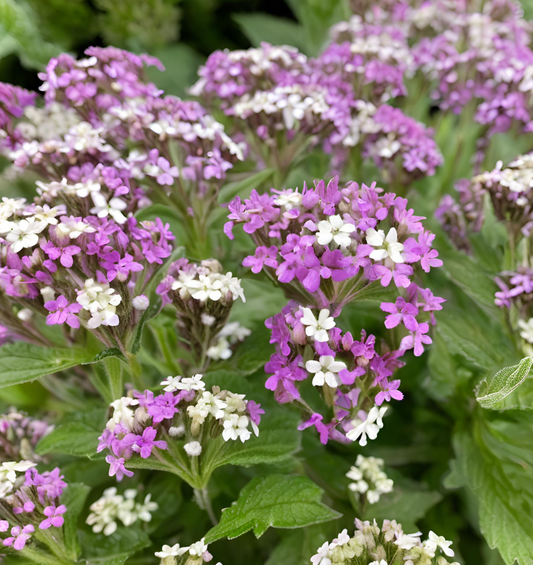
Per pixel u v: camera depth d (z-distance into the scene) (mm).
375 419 344
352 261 336
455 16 518
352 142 430
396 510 391
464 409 413
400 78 457
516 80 449
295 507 354
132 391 350
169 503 390
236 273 397
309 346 341
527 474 384
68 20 559
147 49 591
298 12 652
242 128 433
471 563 405
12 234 338
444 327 397
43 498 351
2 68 543
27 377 357
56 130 404
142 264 362
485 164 475
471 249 427
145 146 389
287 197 350
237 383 381
